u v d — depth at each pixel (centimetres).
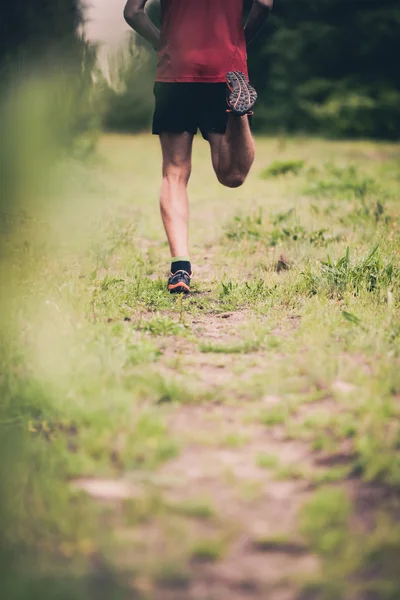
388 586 196
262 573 204
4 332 357
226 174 564
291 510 235
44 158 255
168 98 542
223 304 491
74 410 296
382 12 2802
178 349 396
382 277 504
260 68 2892
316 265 545
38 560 206
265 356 382
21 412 301
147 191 1161
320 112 2747
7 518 221
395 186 1156
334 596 195
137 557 209
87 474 254
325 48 2830
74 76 265
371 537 215
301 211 867
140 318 439
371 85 2816
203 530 223
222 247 699
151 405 309
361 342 380
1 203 253
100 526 224
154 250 679
